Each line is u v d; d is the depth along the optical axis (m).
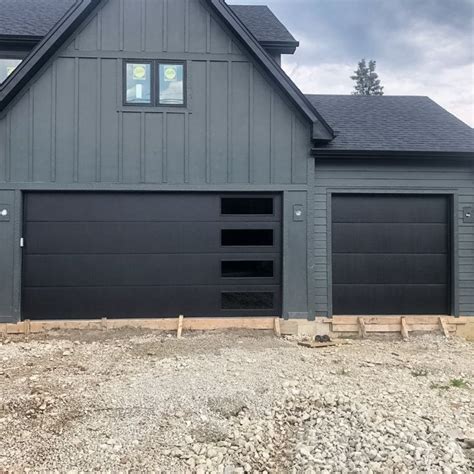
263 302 7.14
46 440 3.20
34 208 6.86
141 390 4.09
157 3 6.96
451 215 7.38
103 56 6.84
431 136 7.63
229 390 4.11
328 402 3.98
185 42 6.96
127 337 6.43
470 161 7.32
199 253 7.09
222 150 6.99
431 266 7.41
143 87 6.94
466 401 4.11
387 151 7.05
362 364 5.27
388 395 4.20
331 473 2.93
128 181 6.88
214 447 3.18
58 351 5.66
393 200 7.41
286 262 7.05
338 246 7.32
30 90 6.73
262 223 7.14
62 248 6.89
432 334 7.06
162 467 2.92
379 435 3.38
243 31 6.82
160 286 7.04
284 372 4.76
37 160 6.74
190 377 4.48
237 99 7.01
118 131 6.86
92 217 6.95
